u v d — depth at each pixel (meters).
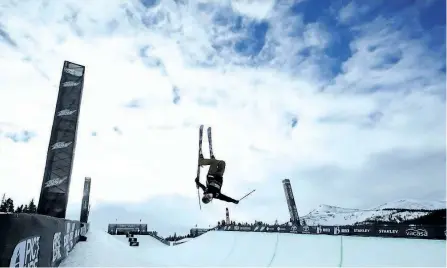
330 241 17.47
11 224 4.05
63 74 17.09
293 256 17.06
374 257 14.09
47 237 6.47
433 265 11.91
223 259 18.94
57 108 16.53
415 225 13.88
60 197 15.44
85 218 33.38
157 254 21.19
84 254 12.44
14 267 4.17
